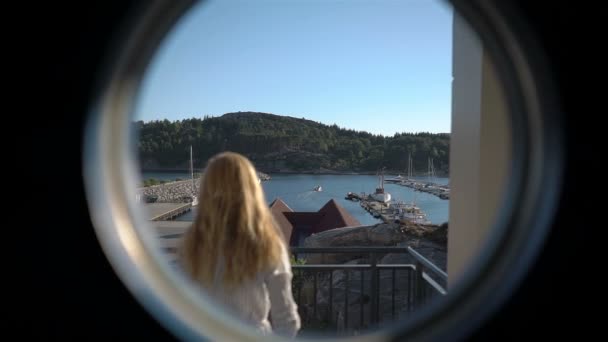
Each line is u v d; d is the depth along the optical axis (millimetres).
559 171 1394
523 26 1359
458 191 2807
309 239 8391
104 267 1230
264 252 1583
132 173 1333
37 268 1229
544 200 1410
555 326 1363
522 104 1482
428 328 1376
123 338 1243
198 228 1636
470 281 1433
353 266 3402
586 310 1369
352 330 4422
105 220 1247
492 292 1382
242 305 1558
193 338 1270
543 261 1376
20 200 1222
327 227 22250
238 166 1636
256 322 1564
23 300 1230
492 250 1457
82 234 1226
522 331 1361
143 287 1265
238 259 1568
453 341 1338
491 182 2408
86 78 1217
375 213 61062
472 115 2584
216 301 1564
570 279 1375
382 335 1424
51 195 1222
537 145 1446
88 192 1221
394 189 87375
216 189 1637
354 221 22344
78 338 1238
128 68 1289
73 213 1222
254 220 1608
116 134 1299
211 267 1591
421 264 3117
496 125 2406
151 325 1244
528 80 1425
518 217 1453
